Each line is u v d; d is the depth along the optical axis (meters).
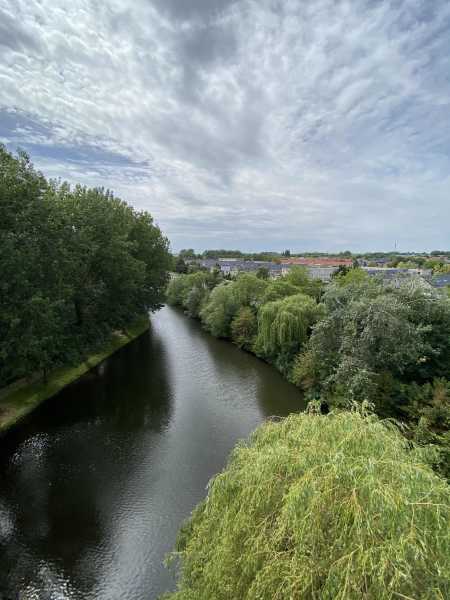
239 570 5.47
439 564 4.16
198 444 16.98
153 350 34.78
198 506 8.42
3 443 16.64
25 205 16.92
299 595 4.38
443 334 16.31
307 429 6.82
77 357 22.47
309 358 22.14
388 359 15.61
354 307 17.41
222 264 131.25
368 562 4.16
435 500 4.78
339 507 4.71
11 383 22.08
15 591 9.54
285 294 35.50
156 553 10.81
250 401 22.14
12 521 11.90
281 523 5.03
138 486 13.83
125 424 18.92
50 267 19.03
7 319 15.60
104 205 29.14
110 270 27.47
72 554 10.70
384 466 5.14
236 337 36.91
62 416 19.64
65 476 14.34
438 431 12.29
